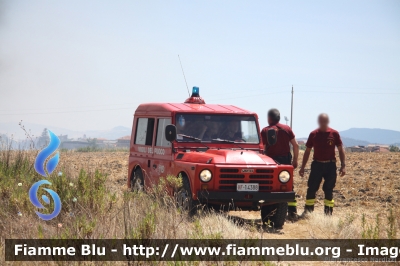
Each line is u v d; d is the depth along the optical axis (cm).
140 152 1348
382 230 977
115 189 1193
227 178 1043
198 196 1030
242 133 1197
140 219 880
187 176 1076
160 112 1241
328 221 1097
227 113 1198
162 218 879
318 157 1208
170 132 1110
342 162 1209
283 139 1202
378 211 1273
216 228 924
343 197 1470
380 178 1828
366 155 3006
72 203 955
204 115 1186
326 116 1201
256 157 1084
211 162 1051
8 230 866
